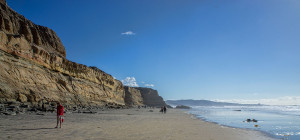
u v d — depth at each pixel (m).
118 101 77.88
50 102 32.75
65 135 10.43
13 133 10.01
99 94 57.72
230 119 34.28
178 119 29.19
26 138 9.09
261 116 44.66
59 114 12.96
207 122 26.72
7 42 29.08
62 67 43.69
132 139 10.62
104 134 11.59
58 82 40.28
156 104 148.88
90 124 15.89
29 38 38.84
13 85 27.25
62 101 37.16
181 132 14.66
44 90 33.81
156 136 12.08
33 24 45.75
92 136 10.70
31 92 30.06
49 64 39.16
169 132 14.23
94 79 58.84
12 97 25.83
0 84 24.81
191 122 25.02
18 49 30.89
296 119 35.50
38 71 34.88
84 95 48.84
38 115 19.62
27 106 24.64
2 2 36.03
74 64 48.66
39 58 36.03
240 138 13.76
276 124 26.03
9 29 32.38
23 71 30.64
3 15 32.69
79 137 10.15
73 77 47.66
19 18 40.56
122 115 29.70
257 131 18.48
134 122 20.02
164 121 23.78
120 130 13.63
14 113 18.34
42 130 11.50
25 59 32.28
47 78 36.59
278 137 15.26
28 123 13.96
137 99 122.50
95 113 29.44
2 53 27.81
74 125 14.63
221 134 15.12
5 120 14.45
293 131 18.94
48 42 48.12
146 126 17.09
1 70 26.41
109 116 25.86
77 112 27.91
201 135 13.84
